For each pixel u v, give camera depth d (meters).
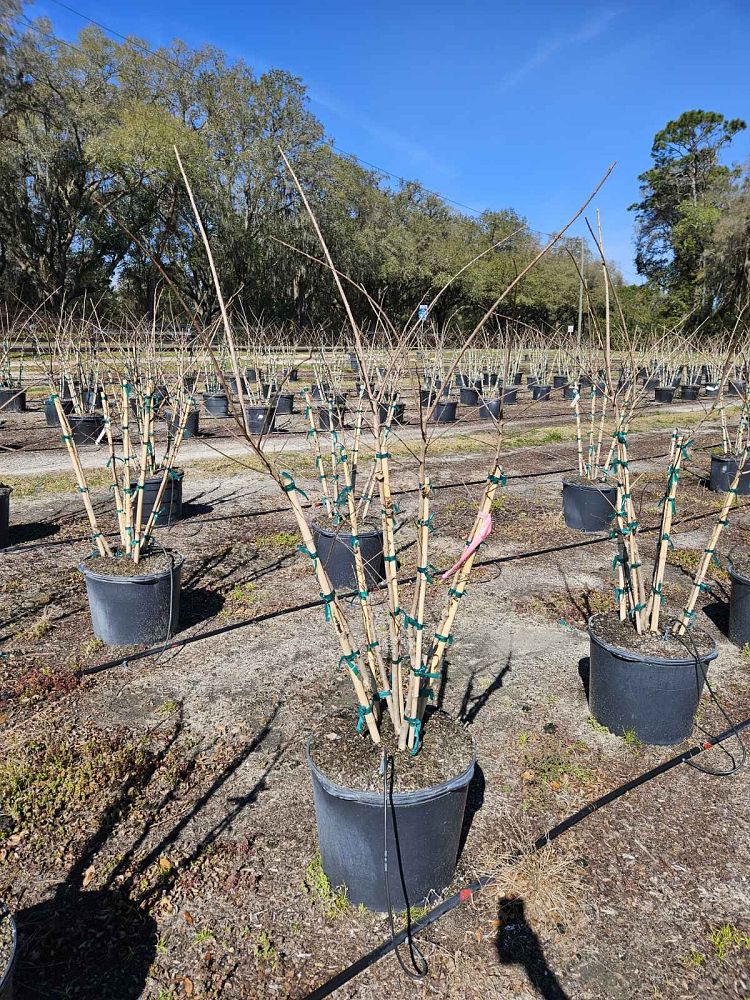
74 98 29.97
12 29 25.95
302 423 13.05
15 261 32.84
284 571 5.43
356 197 36.94
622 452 3.37
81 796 2.85
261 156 30.77
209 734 3.30
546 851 2.58
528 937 2.25
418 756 2.33
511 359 17.52
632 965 2.18
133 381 6.70
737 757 3.23
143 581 4.01
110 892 2.40
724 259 21.86
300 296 32.84
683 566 5.76
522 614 4.76
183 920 2.30
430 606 4.86
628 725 3.29
